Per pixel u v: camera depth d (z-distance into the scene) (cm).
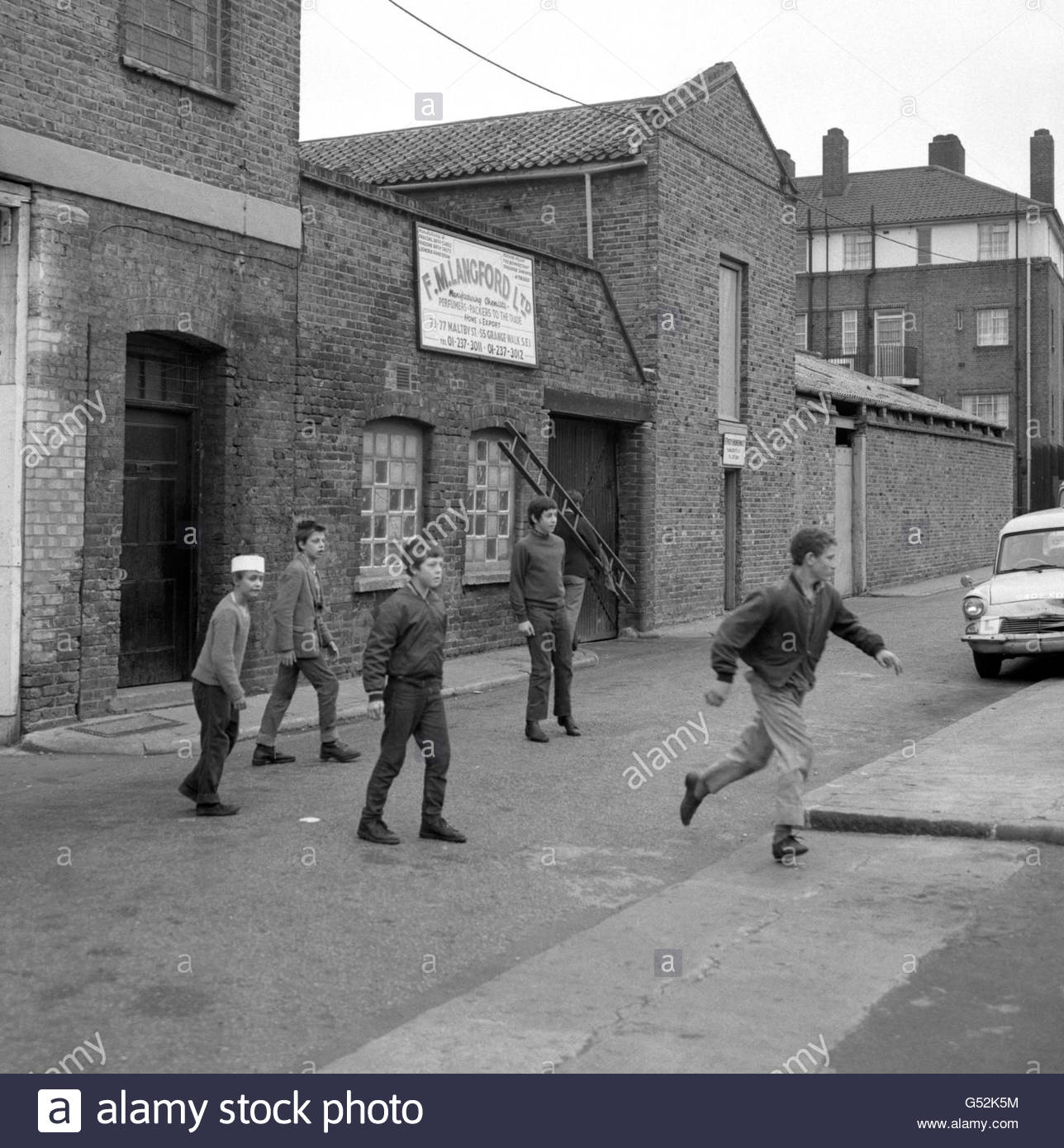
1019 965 545
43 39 999
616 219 1909
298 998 511
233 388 1191
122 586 1130
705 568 2069
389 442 1420
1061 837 726
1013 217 4841
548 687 1081
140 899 634
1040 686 1330
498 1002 505
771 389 2275
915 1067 449
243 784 895
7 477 992
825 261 5069
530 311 1625
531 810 835
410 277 1416
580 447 1800
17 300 993
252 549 1216
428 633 745
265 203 1216
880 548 2834
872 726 1150
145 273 1093
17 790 870
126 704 1095
